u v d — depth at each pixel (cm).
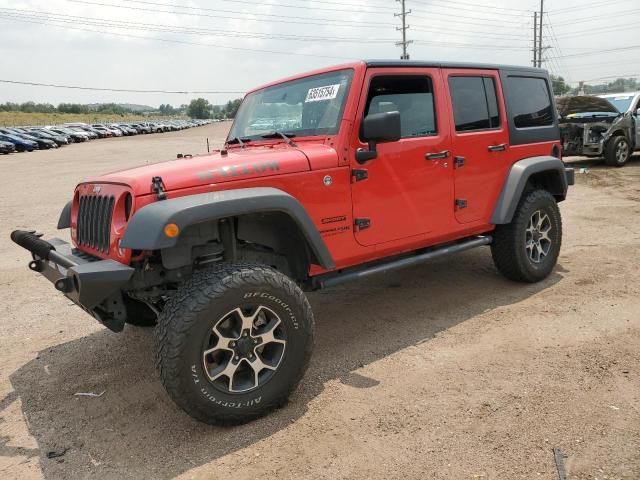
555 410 295
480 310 451
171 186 292
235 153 362
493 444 269
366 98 367
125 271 277
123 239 272
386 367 359
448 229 434
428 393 321
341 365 367
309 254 348
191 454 277
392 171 384
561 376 331
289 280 304
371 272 388
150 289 323
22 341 440
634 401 300
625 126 1316
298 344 308
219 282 278
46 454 285
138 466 270
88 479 262
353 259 375
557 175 532
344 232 362
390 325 433
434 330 416
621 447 261
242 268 290
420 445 271
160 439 292
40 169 2223
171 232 264
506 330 405
